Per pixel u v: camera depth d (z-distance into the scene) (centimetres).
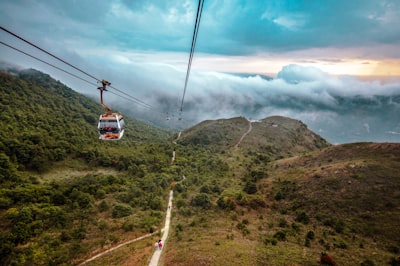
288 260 3559
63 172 10331
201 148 17162
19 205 6638
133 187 8744
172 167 11681
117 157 12506
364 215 5591
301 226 5631
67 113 18262
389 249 4238
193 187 9581
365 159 8344
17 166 9075
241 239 4688
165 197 8675
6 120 11719
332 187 7175
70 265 4328
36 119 13512
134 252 4509
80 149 12300
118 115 3272
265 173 10112
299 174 8944
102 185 9100
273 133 19688
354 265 3497
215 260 3566
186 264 3569
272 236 4894
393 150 8356
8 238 4956
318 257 3716
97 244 5094
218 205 7294
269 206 7275
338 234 5047
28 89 18188
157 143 17838
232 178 10556
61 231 5647
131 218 6600
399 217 5138
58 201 7294
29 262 4347
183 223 6312
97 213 6919
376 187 6500
